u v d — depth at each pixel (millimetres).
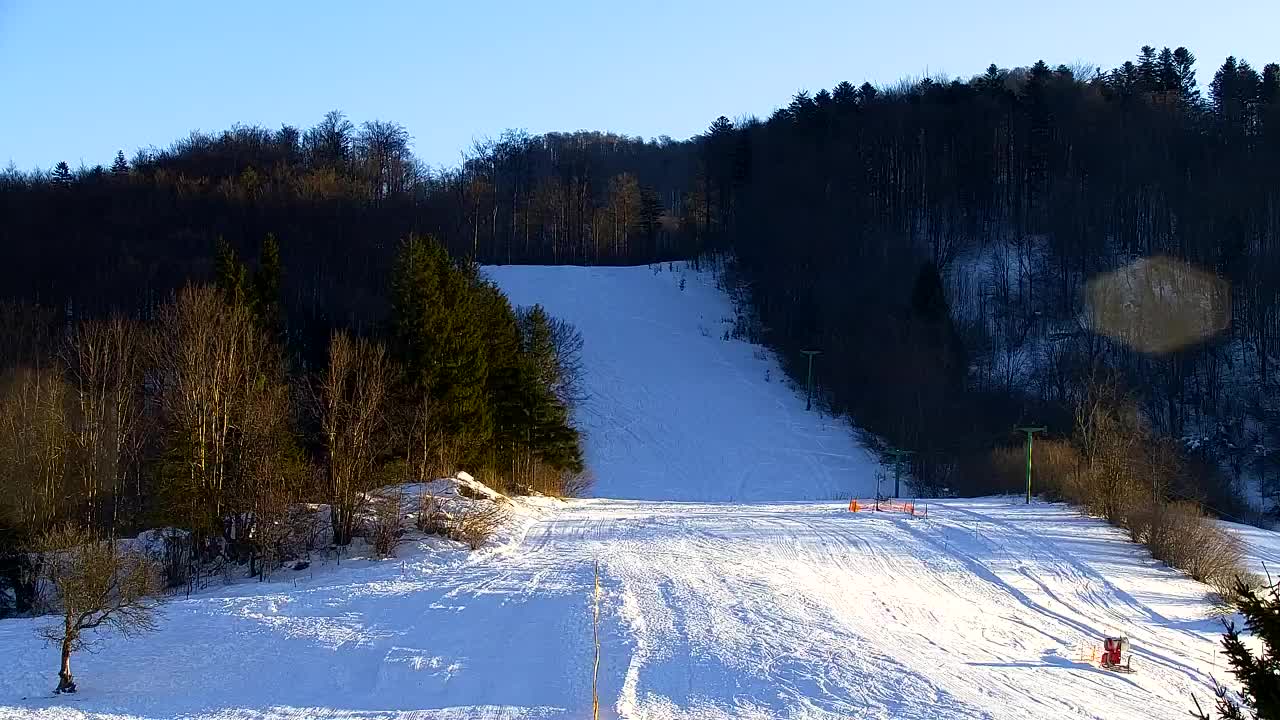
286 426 43500
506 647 24875
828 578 37781
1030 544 47938
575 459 67062
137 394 49656
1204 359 92188
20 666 23625
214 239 85500
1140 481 55594
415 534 42000
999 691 22547
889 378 86250
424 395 50469
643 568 36781
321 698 20969
